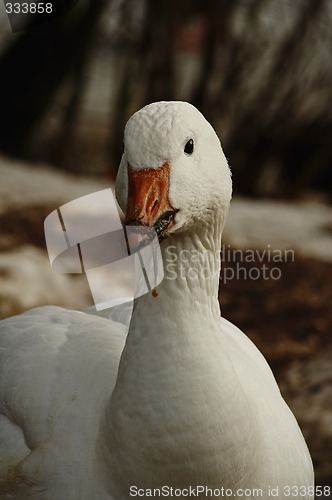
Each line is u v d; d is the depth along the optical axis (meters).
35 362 5.90
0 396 5.96
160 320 5.11
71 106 17.69
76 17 16.28
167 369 5.08
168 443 5.10
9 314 10.10
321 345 10.93
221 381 5.13
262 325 11.26
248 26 17.92
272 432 5.71
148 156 4.81
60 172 15.80
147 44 17.38
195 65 18.34
